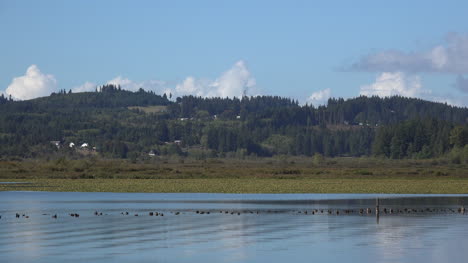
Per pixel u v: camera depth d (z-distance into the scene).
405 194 145.38
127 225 74.62
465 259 49.91
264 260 49.91
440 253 52.66
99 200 121.38
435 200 121.38
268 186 176.62
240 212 92.81
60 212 92.81
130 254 52.81
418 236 63.38
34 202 115.06
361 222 77.44
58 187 171.25
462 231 67.56
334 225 74.00
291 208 100.62
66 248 55.97
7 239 61.94
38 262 49.06
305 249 55.12
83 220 80.62
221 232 67.44
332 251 53.91
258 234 65.56
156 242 59.75
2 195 139.00
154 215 87.88
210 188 167.38
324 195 140.25
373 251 53.91
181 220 80.69
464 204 109.31
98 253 53.38
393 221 78.56
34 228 71.31
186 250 54.91
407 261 49.09
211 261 49.62
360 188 167.50
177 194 144.75
